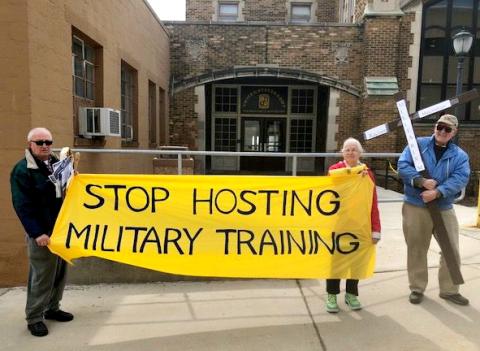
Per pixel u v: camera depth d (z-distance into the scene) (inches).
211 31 564.4
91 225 152.6
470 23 555.5
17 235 182.5
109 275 189.3
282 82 639.8
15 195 136.2
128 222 154.9
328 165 574.6
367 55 542.3
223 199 157.6
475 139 553.0
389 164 454.6
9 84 176.4
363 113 547.2
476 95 157.8
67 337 140.8
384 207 342.6
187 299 171.5
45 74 190.7
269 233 158.1
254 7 768.3
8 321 152.5
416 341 135.5
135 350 132.6
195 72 567.5
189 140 573.3
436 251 219.9
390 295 170.6
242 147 662.5
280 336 140.6
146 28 403.5
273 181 157.9
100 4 264.1
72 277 188.1
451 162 154.9
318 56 565.6
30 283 141.3
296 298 171.5
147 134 413.1
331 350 131.5
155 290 181.6
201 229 157.2
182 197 156.9
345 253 157.9
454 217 158.9
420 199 159.0
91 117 241.4
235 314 157.5
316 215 158.7
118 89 306.5
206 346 134.8
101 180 154.1
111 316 156.6
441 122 154.1
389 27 538.0
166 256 155.6
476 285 177.5
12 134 178.4
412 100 553.6
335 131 572.1
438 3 550.0
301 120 658.2
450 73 560.1
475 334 139.6
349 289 159.2
